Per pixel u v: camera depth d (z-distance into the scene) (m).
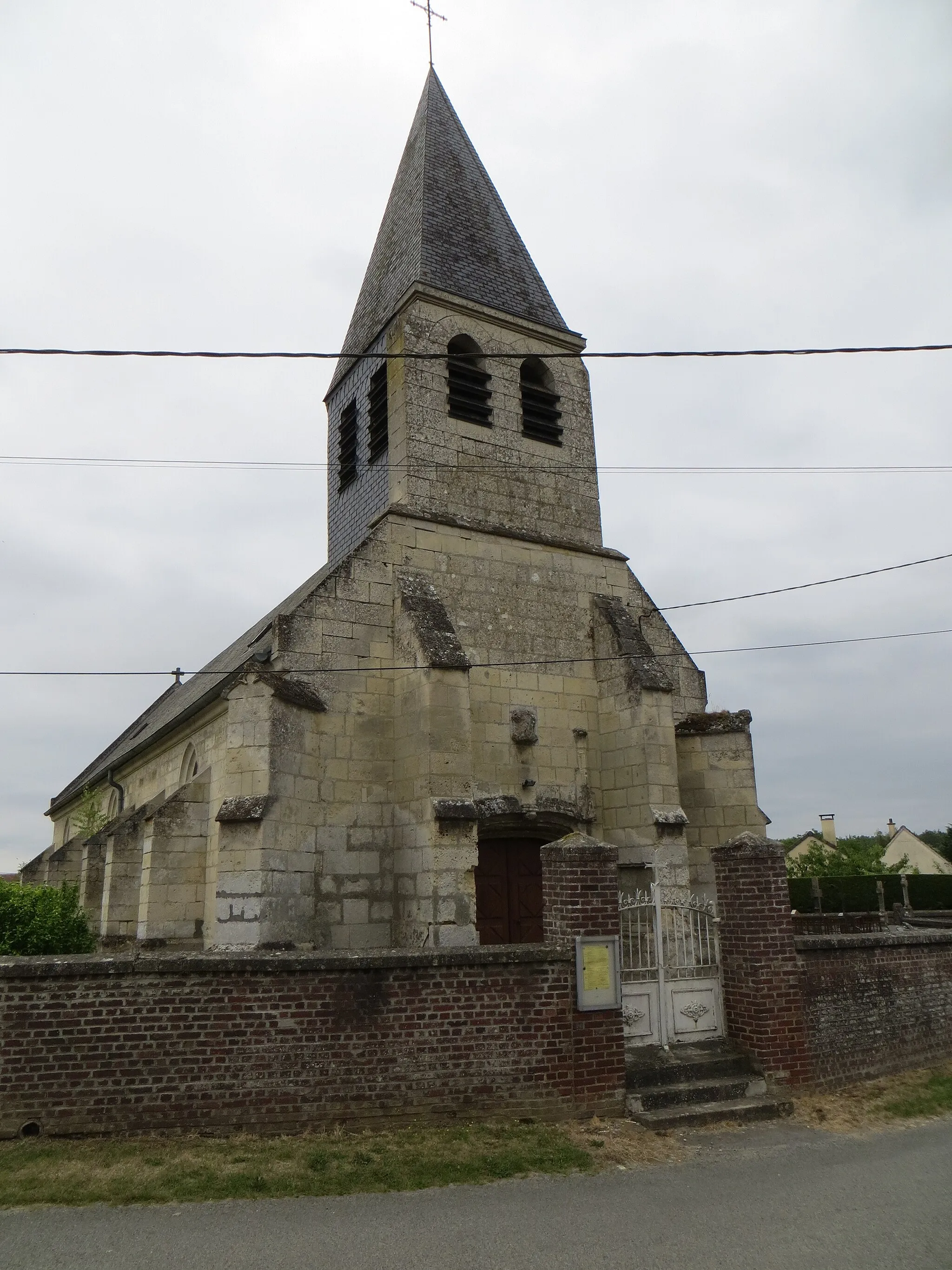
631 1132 8.84
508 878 15.29
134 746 23.00
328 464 20.25
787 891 10.65
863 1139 9.01
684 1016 10.55
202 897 15.45
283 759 12.93
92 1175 7.23
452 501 16.44
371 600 14.97
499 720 15.51
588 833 15.82
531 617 16.45
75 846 26.72
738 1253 6.25
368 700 14.47
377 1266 5.97
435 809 13.17
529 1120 8.80
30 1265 5.89
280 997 8.45
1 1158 7.45
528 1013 9.07
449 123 21.08
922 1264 6.08
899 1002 11.89
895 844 64.06
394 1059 8.59
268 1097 8.23
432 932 12.78
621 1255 6.19
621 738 15.98
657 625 18.30
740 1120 9.43
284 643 13.99
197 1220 6.64
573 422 18.50
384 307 18.73
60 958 8.20
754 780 16.66
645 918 14.29
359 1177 7.45
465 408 17.22
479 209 19.78
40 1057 7.93
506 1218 6.82
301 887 12.95
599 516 18.19
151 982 8.23
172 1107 8.05
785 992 10.41
